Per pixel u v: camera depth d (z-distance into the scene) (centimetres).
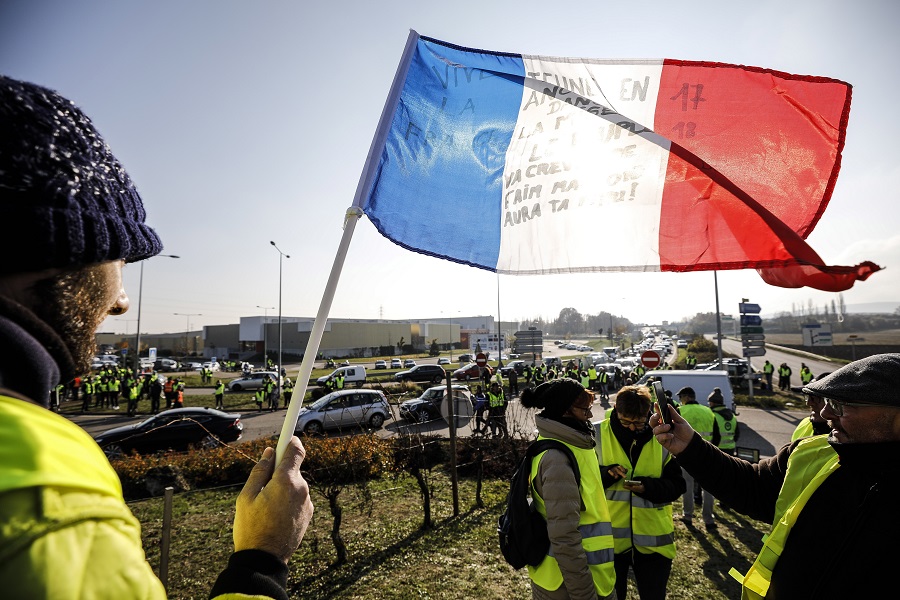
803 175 245
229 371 5016
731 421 696
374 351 6794
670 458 310
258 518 85
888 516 142
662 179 249
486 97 258
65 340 62
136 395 2016
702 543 558
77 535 44
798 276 221
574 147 258
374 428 1462
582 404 235
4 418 47
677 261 243
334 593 454
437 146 247
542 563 218
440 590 453
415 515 655
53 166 55
